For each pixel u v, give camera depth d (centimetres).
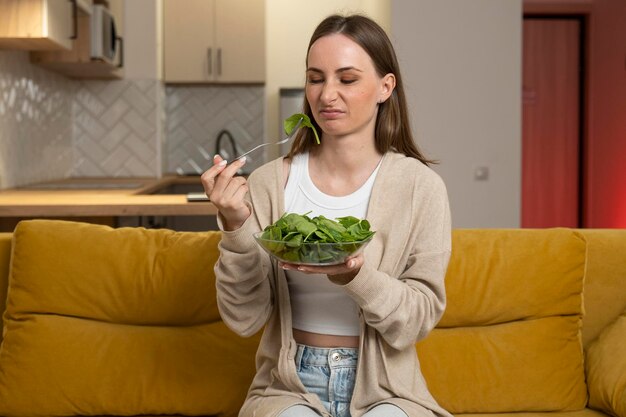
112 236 221
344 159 179
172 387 210
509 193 522
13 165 440
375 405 170
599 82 747
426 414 169
